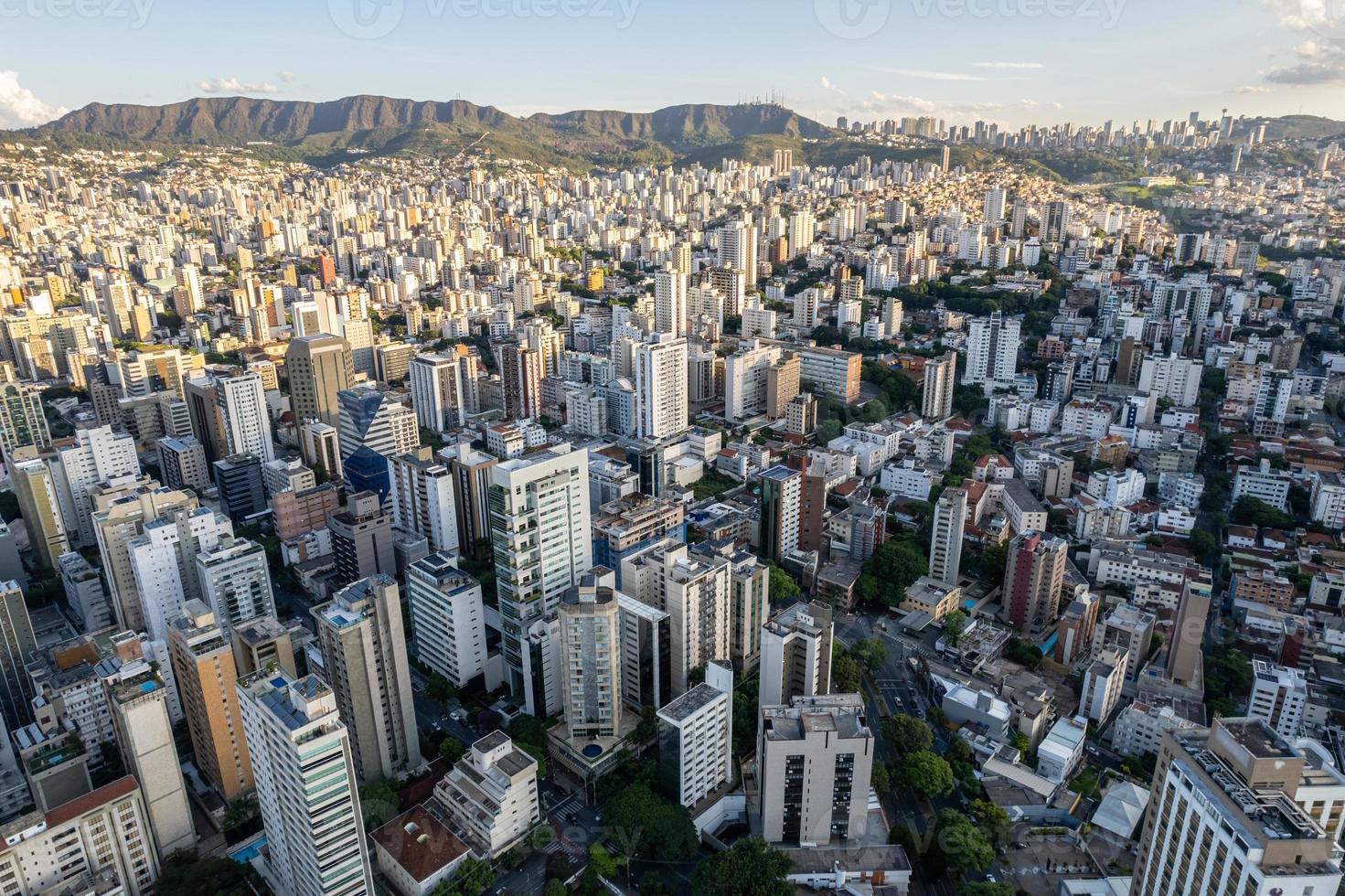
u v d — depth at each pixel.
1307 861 163.88
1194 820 184.62
